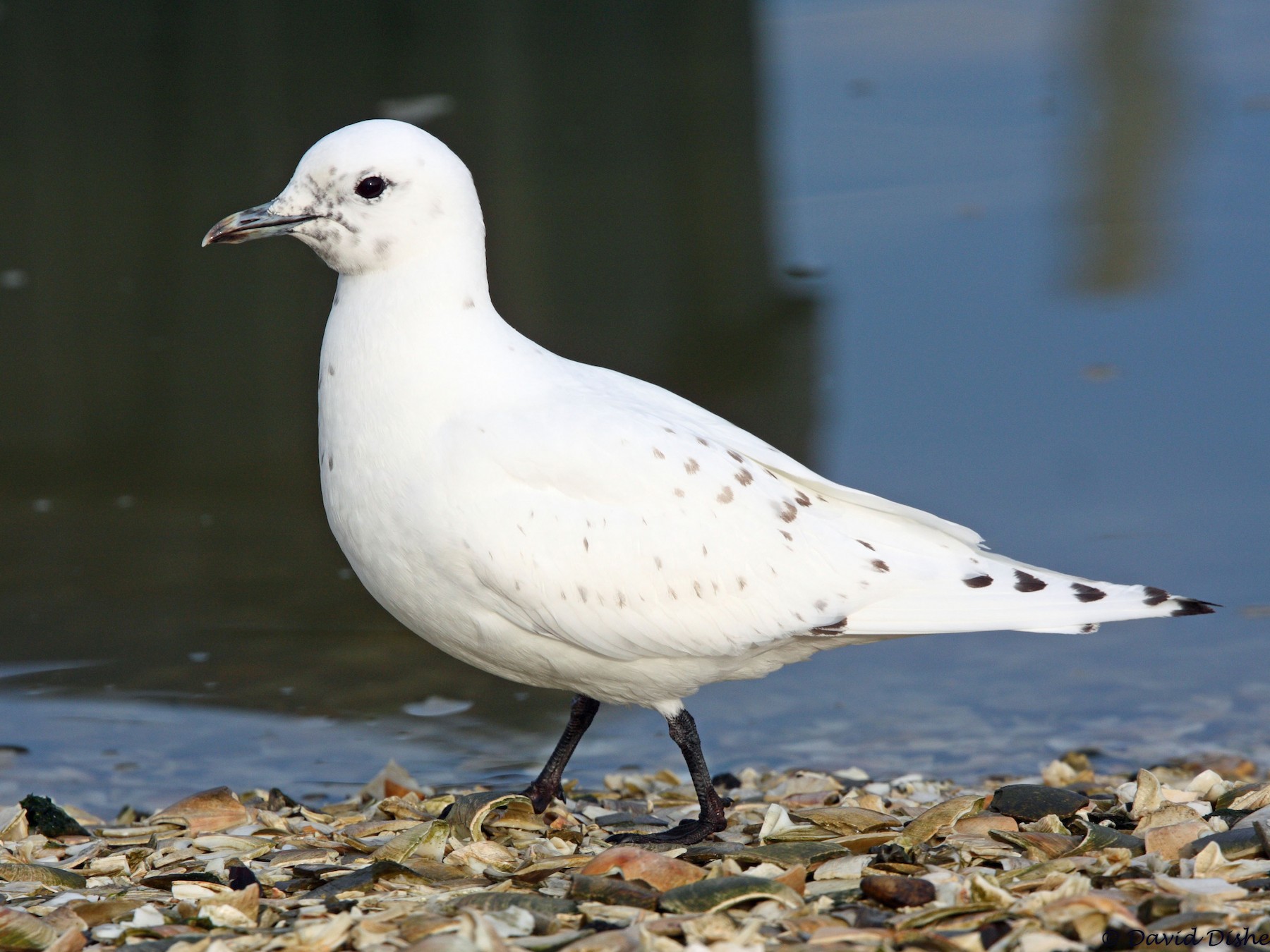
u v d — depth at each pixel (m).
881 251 19.34
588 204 21.23
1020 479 14.27
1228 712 10.66
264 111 24.12
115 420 16.58
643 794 9.52
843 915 6.27
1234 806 7.79
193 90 24.89
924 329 17.41
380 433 7.39
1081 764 9.82
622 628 7.46
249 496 15.12
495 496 7.29
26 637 12.24
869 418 15.69
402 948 6.00
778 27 26.94
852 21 26.97
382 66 25.27
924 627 7.75
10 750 10.44
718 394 16.41
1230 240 18.83
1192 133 21.83
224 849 7.78
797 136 23.27
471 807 7.96
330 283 19.47
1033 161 21.78
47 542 14.00
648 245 19.84
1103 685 11.24
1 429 16.34
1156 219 19.48
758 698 11.43
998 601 7.82
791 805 8.66
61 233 20.73
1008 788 8.13
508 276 19.53
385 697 11.40
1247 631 11.84
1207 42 25.48
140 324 18.58
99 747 10.52
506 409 7.41
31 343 18.09
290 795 9.77
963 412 15.67
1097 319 17.39
